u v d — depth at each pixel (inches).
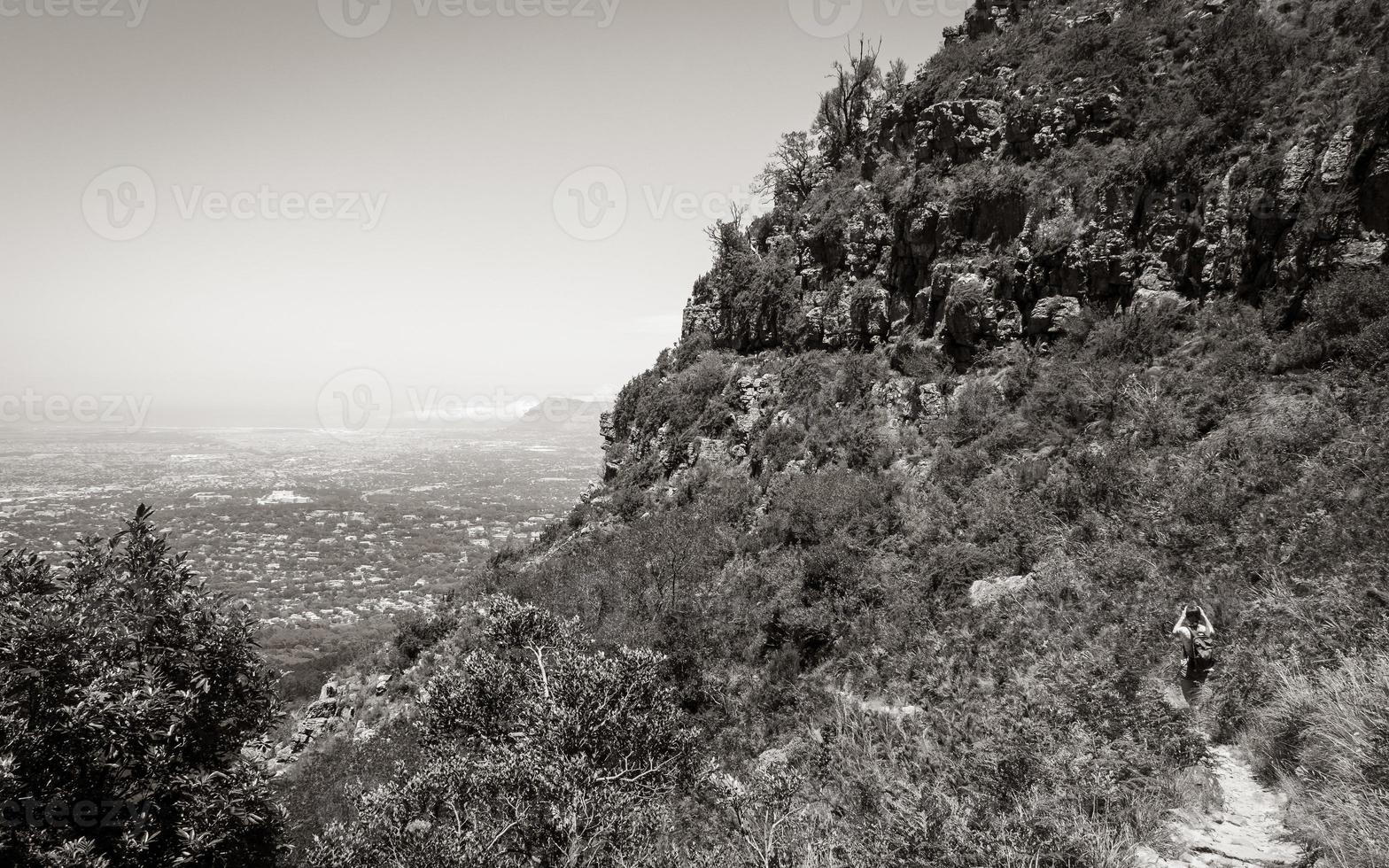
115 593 332.8
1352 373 489.7
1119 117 751.7
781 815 307.4
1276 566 400.5
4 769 244.1
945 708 398.3
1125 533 488.4
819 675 518.0
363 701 898.7
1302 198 567.8
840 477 740.0
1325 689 282.0
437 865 311.4
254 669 361.1
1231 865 223.6
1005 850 228.7
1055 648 418.0
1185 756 286.0
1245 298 598.2
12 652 271.4
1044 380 670.5
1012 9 1050.7
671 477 1023.6
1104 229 699.4
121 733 284.8
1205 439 526.0
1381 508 392.5
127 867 280.4
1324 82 605.3
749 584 653.9
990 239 788.0
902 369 815.7
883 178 949.8
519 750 390.0
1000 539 551.5
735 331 1106.7
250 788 324.5
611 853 319.3
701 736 488.4
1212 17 755.4
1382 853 200.8
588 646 587.8
